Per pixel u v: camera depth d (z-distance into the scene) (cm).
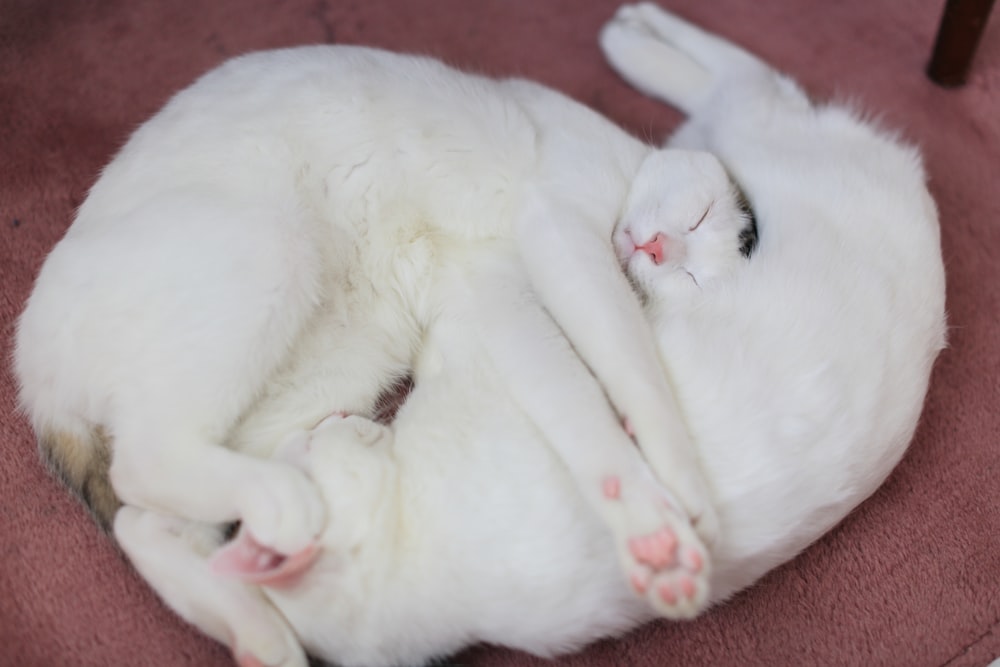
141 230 76
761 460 76
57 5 105
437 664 79
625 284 81
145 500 76
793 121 94
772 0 113
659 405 75
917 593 84
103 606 80
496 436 76
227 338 76
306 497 74
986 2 102
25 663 78
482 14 110
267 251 77
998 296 97
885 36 111
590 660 81
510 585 74
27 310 78
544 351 78
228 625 76
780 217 85
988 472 89
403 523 76
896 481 88
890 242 84
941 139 105
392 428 80
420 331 86
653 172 86
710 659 81
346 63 85
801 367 78
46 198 95
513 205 85
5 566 81
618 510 72
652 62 105
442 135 84
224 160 79
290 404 81
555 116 88
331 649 77
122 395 75
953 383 93
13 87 100
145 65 103
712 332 79
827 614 83
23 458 84
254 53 89
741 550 77
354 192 82
